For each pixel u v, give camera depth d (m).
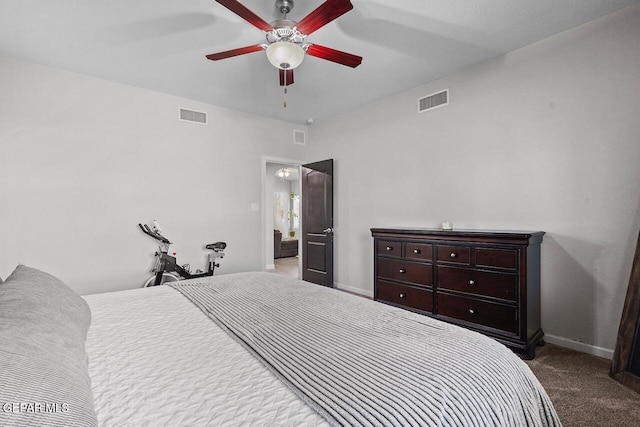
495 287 2.53
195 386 0.86
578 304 2.56
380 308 1.56
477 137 3.20
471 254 2.68
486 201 3.14
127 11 2.33
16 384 0.60
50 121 3.19
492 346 1.13
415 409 0.74
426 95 3.65
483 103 3.15
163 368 0.96
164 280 3.85
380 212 4.19
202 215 4.22
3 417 0.53
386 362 0.97
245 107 4.43
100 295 1.84
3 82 2.96
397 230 3.24
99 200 3.46
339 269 4.80
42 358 0.73
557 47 2.67
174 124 3.99
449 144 3.44
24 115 3.06
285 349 1.07
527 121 2.85
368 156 4.35
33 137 3.10
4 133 2.97
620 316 2.37
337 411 0.73
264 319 1.39
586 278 2.52
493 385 0.91
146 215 3.77
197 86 3.70
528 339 2.41
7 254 2.97
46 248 3.16
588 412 1.74
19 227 3.03
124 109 3.62
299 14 2.38
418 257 3.08
